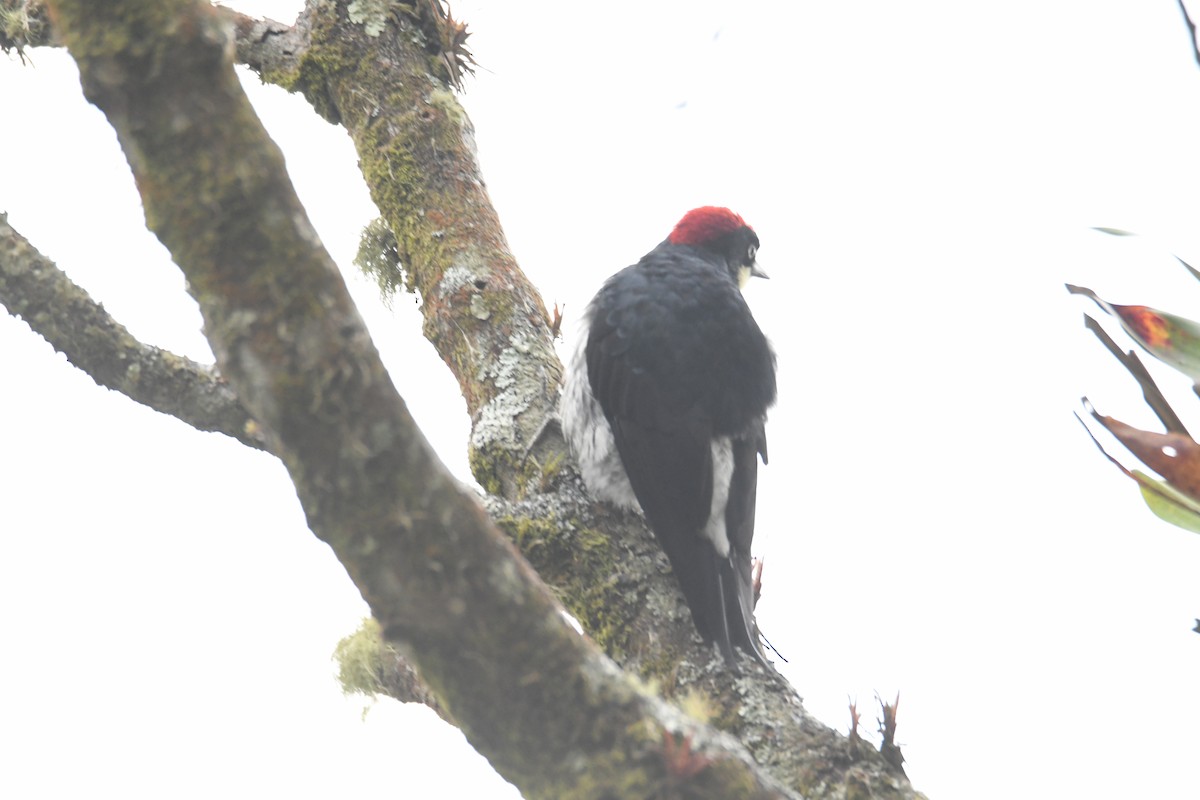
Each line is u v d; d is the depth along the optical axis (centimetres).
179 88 416
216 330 438
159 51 411
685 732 473
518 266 942
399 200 951
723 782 466
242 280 432
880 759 657
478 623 455
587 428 880
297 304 434
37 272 714
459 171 953
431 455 452
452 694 468
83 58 411
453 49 990
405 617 456
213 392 731
